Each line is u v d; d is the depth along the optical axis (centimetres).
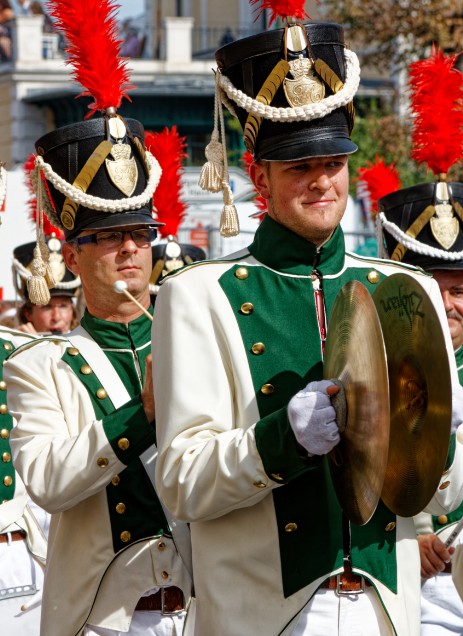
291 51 386
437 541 491
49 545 489
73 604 475
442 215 550
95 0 509
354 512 355
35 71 2694
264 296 391
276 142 384
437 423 342
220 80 403
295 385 381
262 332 386
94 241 498
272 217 397
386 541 384
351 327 355
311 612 377
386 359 338
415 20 1791
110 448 448
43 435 474
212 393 382
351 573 379
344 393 354
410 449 357
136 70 2633
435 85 541
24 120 2702
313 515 376
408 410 359
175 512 379
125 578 473
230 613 375
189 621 477
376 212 625
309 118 383
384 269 408
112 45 512
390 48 1873
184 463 373
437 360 341
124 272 498
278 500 377
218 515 375
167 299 392
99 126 506
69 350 495
